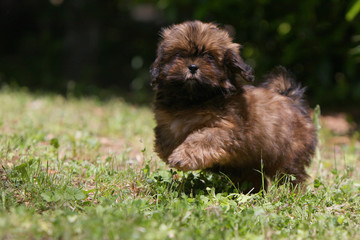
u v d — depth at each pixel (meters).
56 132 8.12
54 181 5.13
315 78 12.65
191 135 4.84
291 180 5.50
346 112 12.58
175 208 4.42
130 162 6.34
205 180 5.49
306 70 12.79
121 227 3.74
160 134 5.29
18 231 3.59
